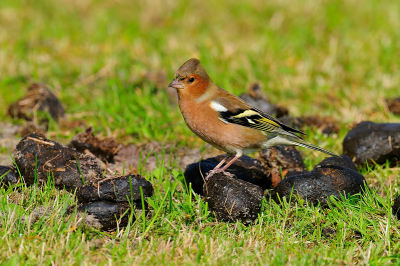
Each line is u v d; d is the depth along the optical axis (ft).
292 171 32.83
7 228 24.71
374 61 57.31
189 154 38.78
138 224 26.20
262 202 28.63
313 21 69.10
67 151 30.27
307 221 27.53
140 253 23.79
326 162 33.09
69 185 28.99
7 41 61.46
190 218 27.30
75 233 24.94
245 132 30.35
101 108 45.80
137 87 51.01
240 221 27.27
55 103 44.70
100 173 30.25
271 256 23.99
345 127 43.32
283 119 42.96
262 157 34.35
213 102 30.37
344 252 24.48
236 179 28.50
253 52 59.93
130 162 37.45
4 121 43.68
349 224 26.84
